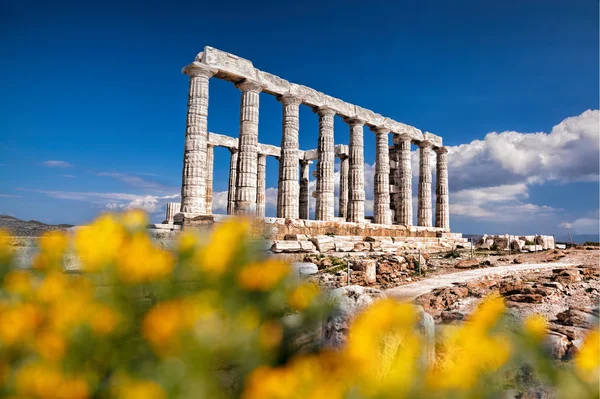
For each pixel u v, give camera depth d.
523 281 17.19
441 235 39.12
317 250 24.16
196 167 24.11
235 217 1.60
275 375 1.29
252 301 1.48
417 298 15.02
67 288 1.43
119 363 1.33
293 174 29.02
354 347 1.39
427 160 40.62
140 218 1.58
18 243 1.51
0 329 1.36
